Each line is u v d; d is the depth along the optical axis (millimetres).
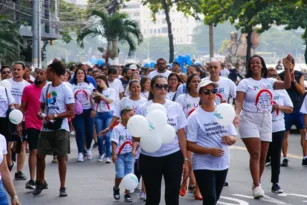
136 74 22109
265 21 55219
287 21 54312
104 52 57219
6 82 16406
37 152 14219
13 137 15961
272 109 13977
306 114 17953
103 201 13750
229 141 10492
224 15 61375
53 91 14117
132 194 14461
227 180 15883
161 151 10352
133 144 13656
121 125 13906
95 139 22578
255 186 13633
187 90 14234
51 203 13562
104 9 61719
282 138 14328
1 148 8438
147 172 10406
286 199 13656
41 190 14484
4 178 8500
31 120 15008
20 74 17141
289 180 15938
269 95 13516
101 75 19938
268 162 17844
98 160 19594
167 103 10695
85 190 14953
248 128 13516
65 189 14305
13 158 17891
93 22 56938
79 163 19266
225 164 10531
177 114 10648
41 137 14148
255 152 13570
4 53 42125
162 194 14188
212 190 10398
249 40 64875
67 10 69938
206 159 10414
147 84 16234
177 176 10398
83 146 19750
